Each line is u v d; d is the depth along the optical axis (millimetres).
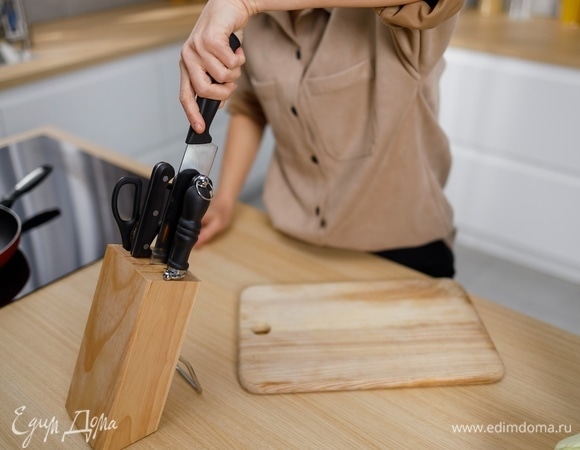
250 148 1149
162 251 602
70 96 1836
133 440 618
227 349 752
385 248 1049
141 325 569
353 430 632
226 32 618
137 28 2150
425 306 815
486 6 2301
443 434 626
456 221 2344
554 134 1960
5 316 798
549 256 2191
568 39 2006
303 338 756
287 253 962
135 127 2100
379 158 913
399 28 759
